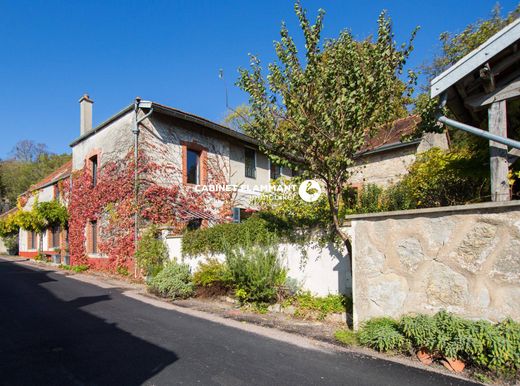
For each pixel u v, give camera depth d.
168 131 12.64
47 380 3.62
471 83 4.50
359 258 4.89
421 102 5.94
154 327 5.58
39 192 21.11
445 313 3.90
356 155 6.10
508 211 3.67
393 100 5.65
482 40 12.43
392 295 4.51
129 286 10.02
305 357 4.18
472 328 3.52
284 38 5.60
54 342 4.86
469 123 5.77
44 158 45.41
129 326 5.65
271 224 7.20
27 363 4.09
